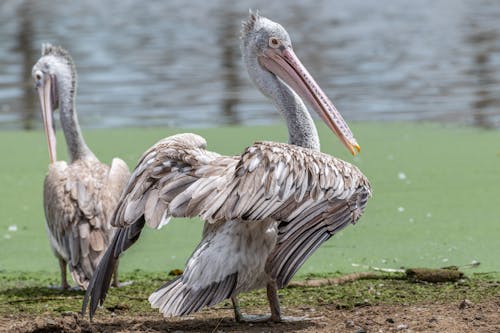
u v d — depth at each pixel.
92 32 37.44
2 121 22.97
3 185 16.73
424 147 19.12
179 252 12.66
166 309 7.62
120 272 11.80
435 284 10.62
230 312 9.67
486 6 44.78
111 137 20.61
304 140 9.58
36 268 12.20
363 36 35.69
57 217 10.80
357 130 21.14
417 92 25.31
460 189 15.50
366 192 8.20
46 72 12.79
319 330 8.60
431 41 34.09
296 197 7.80
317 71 28.53
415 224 13.51
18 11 45.25
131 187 8.30
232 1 49.19
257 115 22.91
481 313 9.09
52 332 8.58
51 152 12.77
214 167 8.05
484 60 29.84
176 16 42.84
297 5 47.09
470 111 22.91
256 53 10.03
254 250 7.99
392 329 8.55
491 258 11.73
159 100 24.91
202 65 29.94
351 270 11.50
